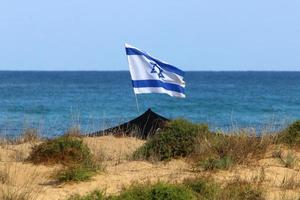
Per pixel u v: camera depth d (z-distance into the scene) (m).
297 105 104.25
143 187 21.48
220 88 185.50
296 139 33.06
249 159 29.58
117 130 40.28
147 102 110.00
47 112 81.38
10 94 136.12
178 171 27.33
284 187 24.59
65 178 24.94
